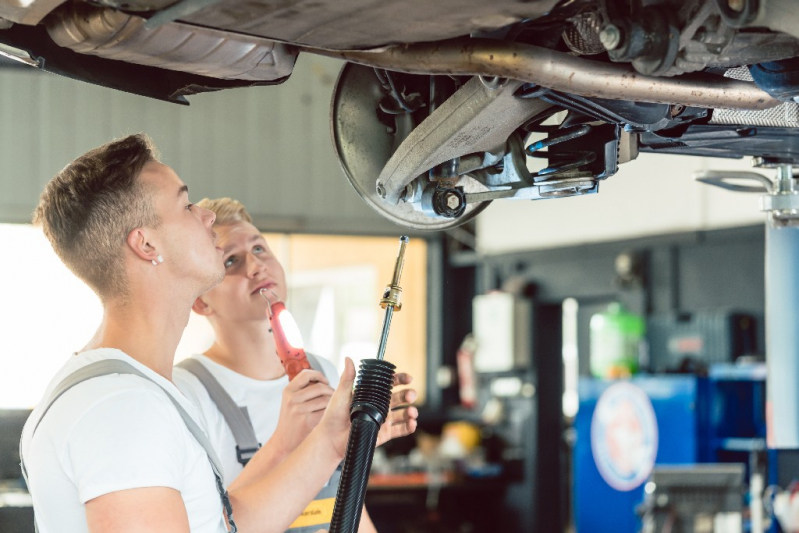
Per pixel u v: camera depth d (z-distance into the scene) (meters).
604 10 1.33
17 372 7.53
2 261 7.64
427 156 1.61
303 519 2.12
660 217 7.04
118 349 1.49
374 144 1.82
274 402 2.30
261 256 2.33
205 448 1.49
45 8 1.35
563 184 1.68
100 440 1.33
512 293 8.36
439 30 1.28
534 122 1.73
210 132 8.53
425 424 9.07
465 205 1.78
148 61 1.46
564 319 8.66
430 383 9.54
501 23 1.25
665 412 6.12
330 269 9.38
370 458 1.44
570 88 1.37
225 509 1.54
